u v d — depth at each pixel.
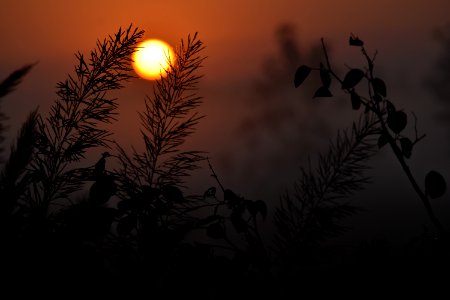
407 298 5.18
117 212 5.23
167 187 5.29
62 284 5.05
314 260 5.23
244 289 5.20
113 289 5.11
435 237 5.31
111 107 5.30
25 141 5.07
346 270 5.22
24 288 5.04
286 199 5.26
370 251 5.24
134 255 5.18
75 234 5.07
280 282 5.21
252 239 5.27
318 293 5.18
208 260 5.23
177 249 5.22
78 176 5.27
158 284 5.18
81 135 5.29
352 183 5.26
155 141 5.34
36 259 5.05
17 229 5.06
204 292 5.18
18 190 5.07
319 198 5.26
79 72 5.30
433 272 5.21
